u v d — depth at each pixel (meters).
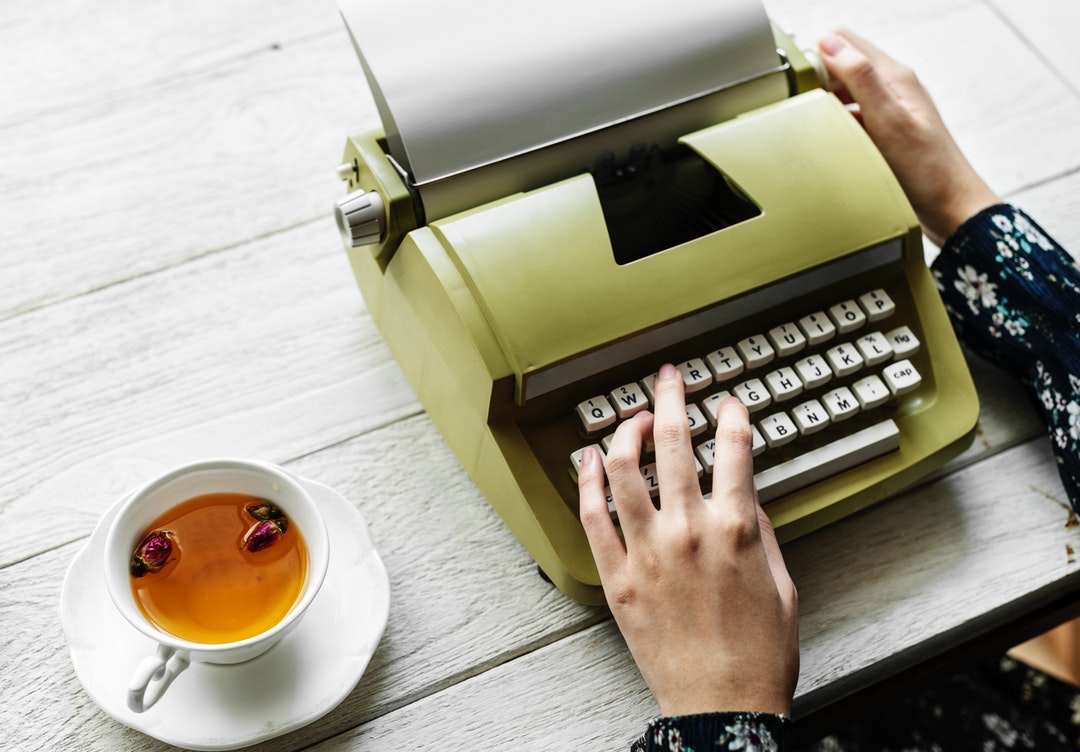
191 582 0.74
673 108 0.81
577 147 0.79
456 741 0.77
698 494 0.74
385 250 0.80
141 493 0.73
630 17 0.80
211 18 1.00
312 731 0.77
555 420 0.79
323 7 1.01
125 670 0.75
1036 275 0.83
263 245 0.91
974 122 0.97
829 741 1.01
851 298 0.82
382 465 0.84
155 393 0.85
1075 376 0.82
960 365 0.82
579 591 0.77
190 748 0.74
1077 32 1.01
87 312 0.88
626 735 0.77
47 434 0.84
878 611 0.81
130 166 0.93
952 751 1.00
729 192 0.84
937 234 0.88
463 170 0.77
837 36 0.88
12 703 0.76
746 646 0.72
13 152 0.93
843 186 0.80
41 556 0.80
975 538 0.83
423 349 0.81
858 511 0.83
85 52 0.98
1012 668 1.04
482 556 0.81
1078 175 0.95
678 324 0.78
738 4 0.81
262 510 0.75
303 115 0.96
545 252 0.76
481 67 0.77
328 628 0.77
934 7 1.02
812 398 0.81
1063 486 0.83
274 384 0.86
